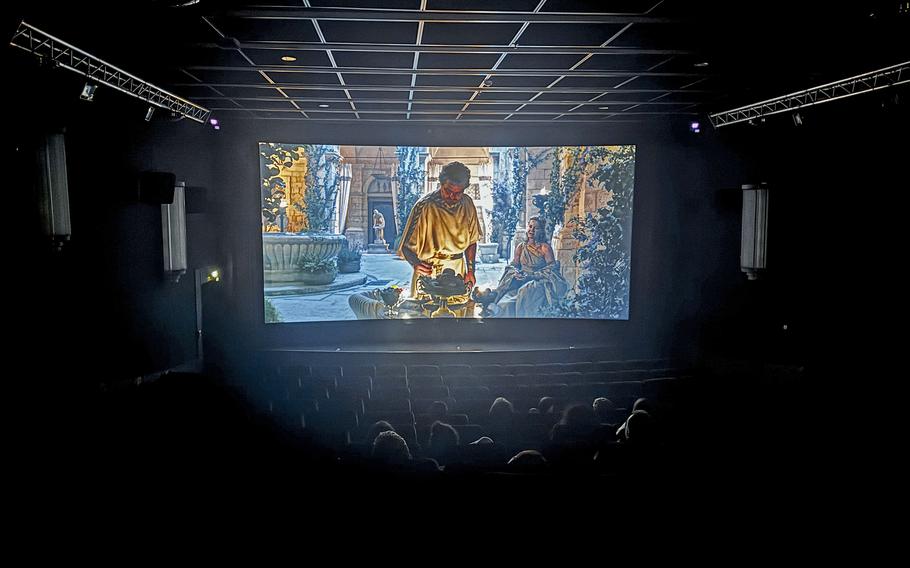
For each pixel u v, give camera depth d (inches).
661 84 462.3
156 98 487.5
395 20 317.7
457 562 178.5
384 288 661.3
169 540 185.8
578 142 656.4
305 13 306.5
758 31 331.3
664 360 552.4
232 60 392.8
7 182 320.5
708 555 179.0
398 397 420.8
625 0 289.0
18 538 185.8
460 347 652.1
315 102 532.4
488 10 303.7
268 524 192.2
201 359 587.2
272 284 642.8
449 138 653.9
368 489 203.8
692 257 654.5
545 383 462.3
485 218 663.1
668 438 276.7
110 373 445.1
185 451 238.8
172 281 527.2
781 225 555.8
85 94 382.0
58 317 375.6
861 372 453.7
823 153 520.1
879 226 468.8
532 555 180.4
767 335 573.3
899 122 444.8
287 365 541.3
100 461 231.5
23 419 283.6
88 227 418.6
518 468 233.0
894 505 203.2
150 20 311.6
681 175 652.7
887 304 461.4
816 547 182.1
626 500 197.3
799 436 285.6
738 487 210.2
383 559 179.8
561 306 673.0
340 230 652.1
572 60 395.2
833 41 347.3
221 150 626.5
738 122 563.2
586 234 666.2
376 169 652.1
